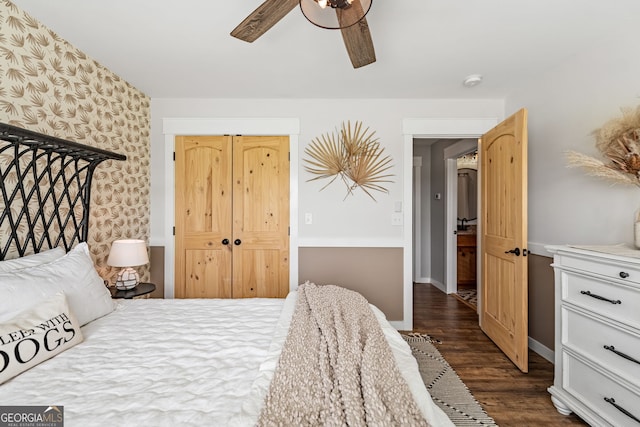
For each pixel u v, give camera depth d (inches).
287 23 69.6
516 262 86.3
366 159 115.0
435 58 85.0
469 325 119.4
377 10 64.2
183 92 110.6
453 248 169.6
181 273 117.3
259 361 43.6
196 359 44.2
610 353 55.3
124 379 38.8
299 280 116.5
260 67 91.0
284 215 116.7
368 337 46.0
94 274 64.1
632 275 51.1
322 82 101.4
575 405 62.1
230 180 116.9
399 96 112.7
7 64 62.8
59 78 75.2
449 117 115.0
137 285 91.7
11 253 62.7
